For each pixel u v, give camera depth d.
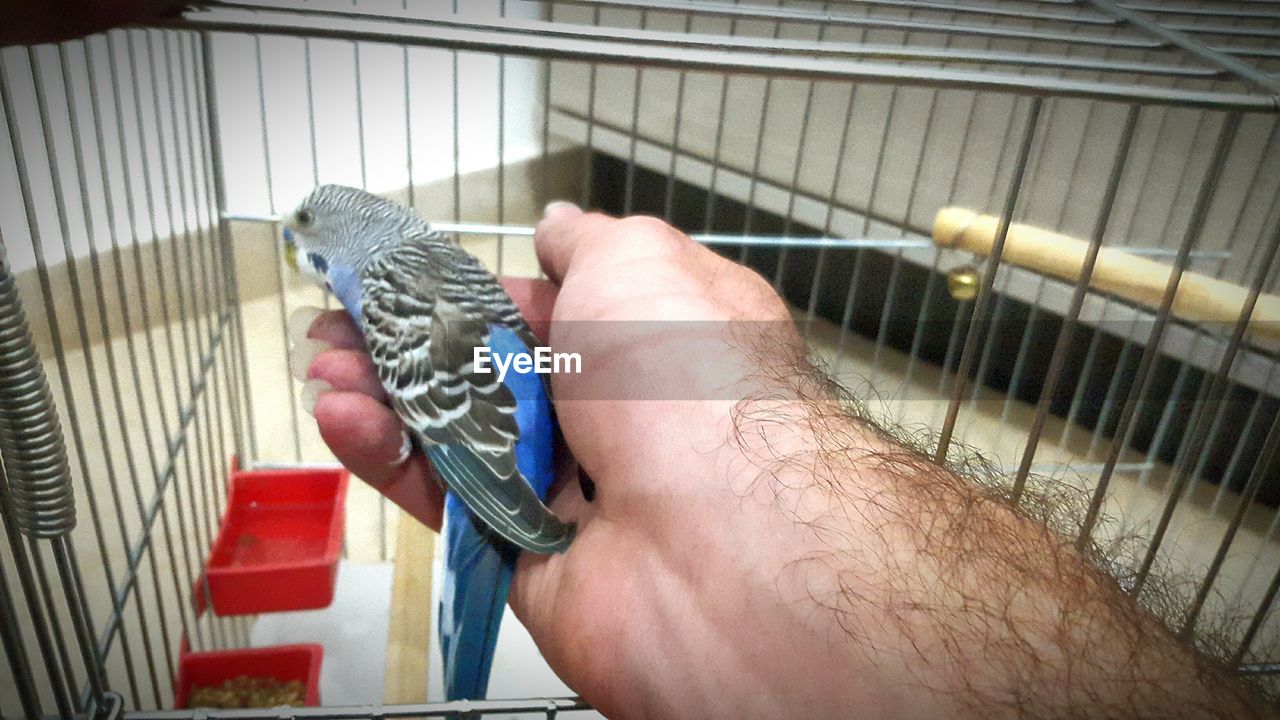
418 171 0.88
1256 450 0.63
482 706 0.27
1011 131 0.70
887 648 0.21
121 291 0.40
